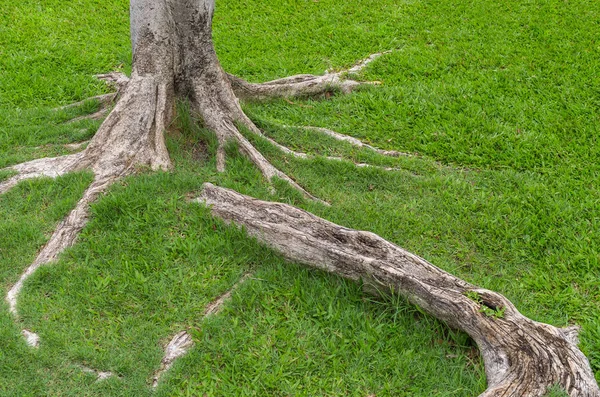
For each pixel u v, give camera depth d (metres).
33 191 6.18
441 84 9.49
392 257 5.11
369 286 5.16
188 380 4.50
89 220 5.81
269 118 8.60
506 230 6.34
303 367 4.62
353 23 12.18
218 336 4.82
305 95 9.35
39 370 4.49
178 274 5.36
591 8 12.08
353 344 4.83
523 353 4.44
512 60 10.26
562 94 9.05
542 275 5.77
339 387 4.50
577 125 8.27
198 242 5.59
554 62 10.11
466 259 6.03
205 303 5.14
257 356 4.69
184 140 7.19
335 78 9.65
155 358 4.64
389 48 11.15
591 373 4.44
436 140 8.12
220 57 10.91
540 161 7.57
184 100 7.36
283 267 5.45
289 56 11.00
